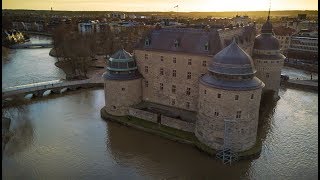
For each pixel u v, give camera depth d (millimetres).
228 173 44969
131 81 61281
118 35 161500
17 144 52750
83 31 183750
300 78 103125
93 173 44656
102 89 87438
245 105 45750
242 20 160875
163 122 57750
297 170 45500
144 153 50094
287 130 59125
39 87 80625
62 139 54781
